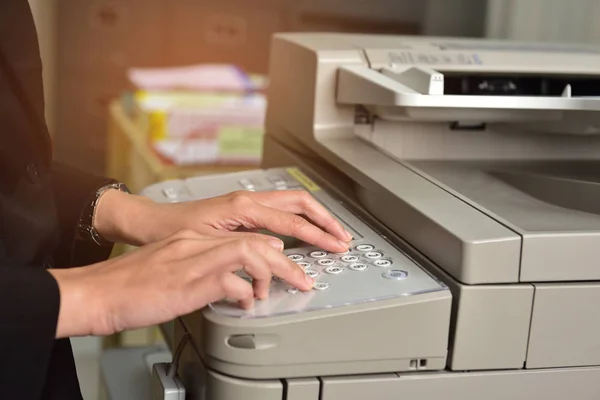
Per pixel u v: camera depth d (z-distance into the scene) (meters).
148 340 1.56
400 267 0.65
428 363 0.62
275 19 2.19
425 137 0.93
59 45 2.16
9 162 0.67
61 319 0.55
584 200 0.77
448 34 2.04
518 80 0.90
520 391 0.64
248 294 0.57
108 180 0.79
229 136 1.80
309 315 0.58
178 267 0.57
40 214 0.69
